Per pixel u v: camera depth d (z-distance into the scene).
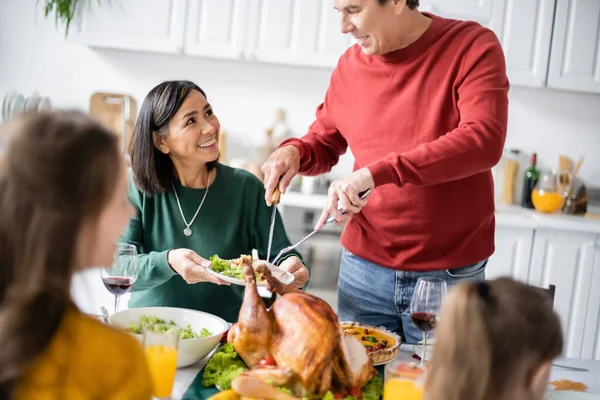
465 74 1.83
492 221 2.04
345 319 2.11
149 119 1.91
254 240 2.07
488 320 0.92
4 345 0.80
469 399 0.93
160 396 1.26
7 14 3.84
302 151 2.09
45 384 0.83
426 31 1.89
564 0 3.43
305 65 3.53
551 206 3.60
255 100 3.90
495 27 3.45
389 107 1.96
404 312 1.98
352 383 1.32
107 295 2.77
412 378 1.18
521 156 3.90
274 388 1.22
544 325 0.92
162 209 2.01
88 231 0.85
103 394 0.86
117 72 3.88
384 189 1.95
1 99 3.87
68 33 3.82
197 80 3.89
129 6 3.50
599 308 3.41
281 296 1.38
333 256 3.34
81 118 0.86
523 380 0.93
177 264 1.71
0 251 0.80
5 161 0.81
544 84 3.50
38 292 0.81
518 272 3.38
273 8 3.47
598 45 3.46
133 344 0.91
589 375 1.58
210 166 2.03
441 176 1.70
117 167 0.86
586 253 3.37
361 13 1.83
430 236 1.92
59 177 0.80
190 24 3.50
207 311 1.96
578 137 3.89
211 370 1.39
